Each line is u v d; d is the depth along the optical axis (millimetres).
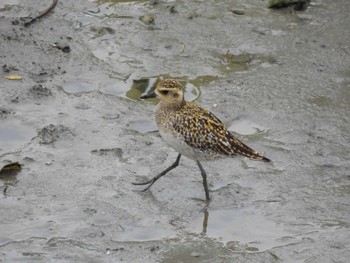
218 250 11469
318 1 18094
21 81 15086
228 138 12281
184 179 13008
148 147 13672
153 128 14180
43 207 12172
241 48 16578
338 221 12125
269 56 16375
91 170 13055
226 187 12812
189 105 12516
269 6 17891
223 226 12023
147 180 12891
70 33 16703
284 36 17016
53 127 13852
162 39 16703
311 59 16297
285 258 11328
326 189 12789
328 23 17453
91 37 16656
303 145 13812
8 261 11062
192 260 11234
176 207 12375
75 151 13469
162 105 12398
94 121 14203
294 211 12312
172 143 12352
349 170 13219
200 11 17688
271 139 13945
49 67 15586
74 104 14625
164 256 11273
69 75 15453
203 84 15391
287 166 13297
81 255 11219
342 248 11523
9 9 17266
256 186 12859
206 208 12359
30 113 14320
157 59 16094
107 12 17516
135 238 11633
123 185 12758
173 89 12227
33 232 11633
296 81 15586
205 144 12125
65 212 12078
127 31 16891
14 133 13797
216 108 14672
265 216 12227
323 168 13281
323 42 16828
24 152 13359
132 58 16078
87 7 17641
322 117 14570
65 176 12883
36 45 16094
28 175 12844
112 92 15055
